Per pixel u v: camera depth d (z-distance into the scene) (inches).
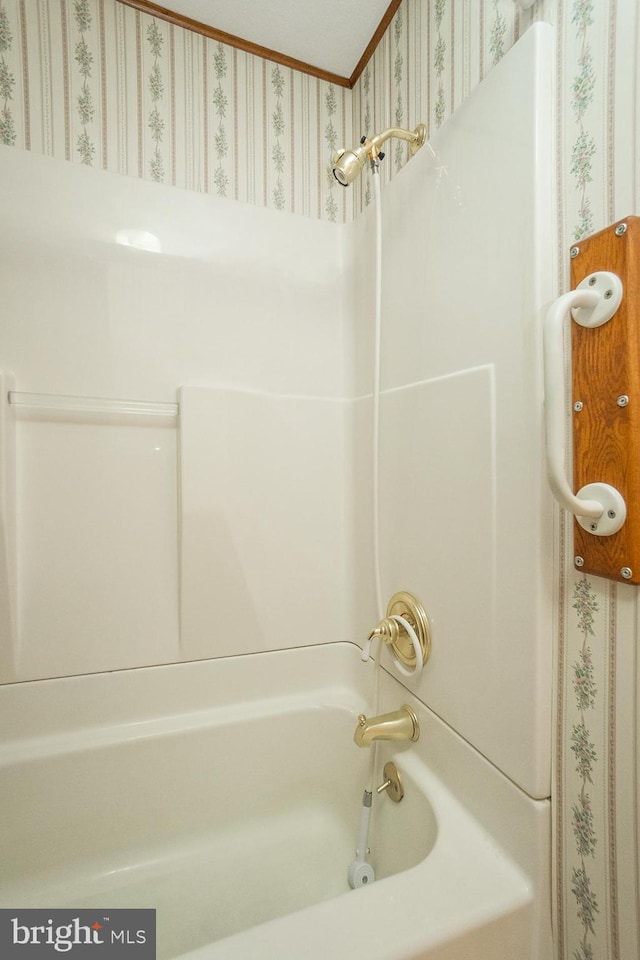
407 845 31.6
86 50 38.8
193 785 38.9
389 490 38.0
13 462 35.6
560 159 22.8
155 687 39.8
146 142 40.6
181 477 39.8
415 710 33.7
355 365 45.0
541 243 22.9
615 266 19.6
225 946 19.9
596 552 20.8
